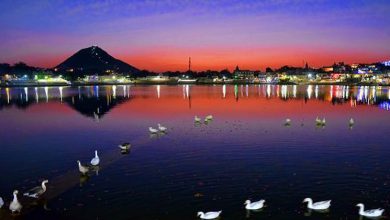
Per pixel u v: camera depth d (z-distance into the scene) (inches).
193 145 1772.9
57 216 991.0
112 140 1961.1
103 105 4077.3
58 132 2242.9
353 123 2443.4
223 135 2025.1
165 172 1344.7
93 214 998.4
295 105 3850.9
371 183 1195.3
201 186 1189.7
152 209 1023.6
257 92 6594.5
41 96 5748.0
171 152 1642.5
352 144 1763.0
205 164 1435.8
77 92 7037.4
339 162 1438.2
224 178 1262.3
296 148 1679.4
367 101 4382.4
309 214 976.3
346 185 1178.6
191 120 2706.7
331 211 992.2
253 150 1646.2
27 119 2874.0
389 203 1038.4
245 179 1247.5
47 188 1200.8
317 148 1678.2
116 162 1498.5
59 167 1446.9
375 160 1466.5
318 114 3006.9
